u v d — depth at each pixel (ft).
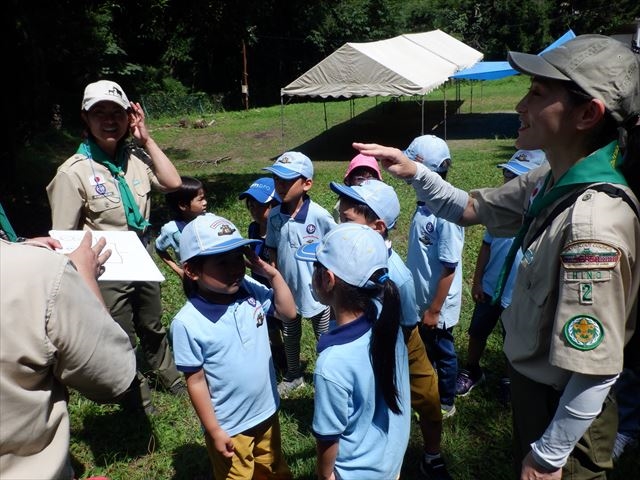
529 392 5.92
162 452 10.37
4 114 26.61
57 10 28.25
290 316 8.32
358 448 6.47
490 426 10.67
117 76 78.13
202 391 7.47
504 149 48.49
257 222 12.96
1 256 4.32
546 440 5.34
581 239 4.92
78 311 4.57
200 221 7.35
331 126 68.49
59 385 4.83
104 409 11.40
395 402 6.21
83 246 5.65
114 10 33.01
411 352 8.47
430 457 9.16
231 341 7.54
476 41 119.85
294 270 11.33
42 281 4.34
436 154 9.89
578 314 4.90
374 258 6.23
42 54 25.16
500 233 7.23
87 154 10.07
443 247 9.85
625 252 4.83
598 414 5.26
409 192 30.89
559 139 5.40
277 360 13.20
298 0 103.55
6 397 4.26
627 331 5.50
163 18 32.30
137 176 10.73
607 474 8.98
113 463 10.05
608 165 5.24
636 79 5.18
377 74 45.32
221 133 66.18
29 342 4.26
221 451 7.45
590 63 5.07
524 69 5.20
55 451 4.69
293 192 11.06
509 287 10.68
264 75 108.47
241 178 40.29
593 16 110.52
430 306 10.20
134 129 10.43
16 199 28.96
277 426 8.40
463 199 7.35
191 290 7.67
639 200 5.56
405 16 119.34
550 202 5.53
